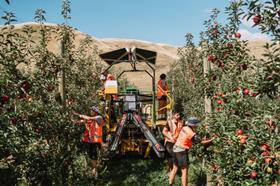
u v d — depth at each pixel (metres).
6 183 6.13
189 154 12.19
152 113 12.94
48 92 7.36
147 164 11.90
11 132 5.49
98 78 15.66
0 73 5.67
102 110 12.80
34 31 7.96
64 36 10.77
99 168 8.98
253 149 5.68
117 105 13.50
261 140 5.61
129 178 10.33
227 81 7.49
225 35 7.78
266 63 4.70
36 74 7.15
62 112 7.43
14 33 6.53
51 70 7.53
